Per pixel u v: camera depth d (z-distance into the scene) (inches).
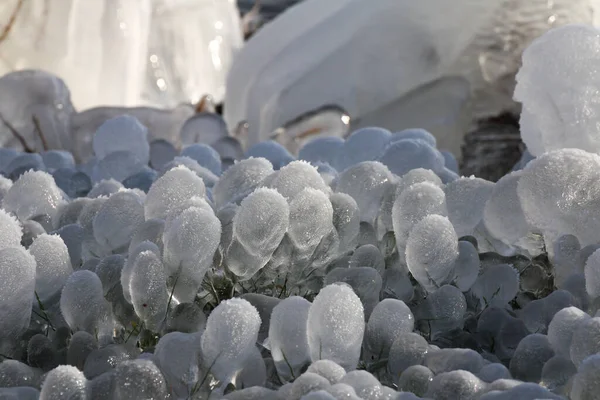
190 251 56.5
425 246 58.3
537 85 67.4
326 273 59.8
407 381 54.4
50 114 113.1
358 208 61.2
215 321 53.8
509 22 132.9
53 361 56.6
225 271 58.5
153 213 60.7
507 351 57.9
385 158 69.3
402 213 59.9
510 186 60.4
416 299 59.7
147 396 52.9
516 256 61.0
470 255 59.4
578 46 66.4
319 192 58.5
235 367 54.1
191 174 61.1
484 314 58.5
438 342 58.2
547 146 67.5
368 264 59.9
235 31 307.0
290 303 54.9
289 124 133.5
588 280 57.3
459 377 53.0
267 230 57.3
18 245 57.8
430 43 133.5
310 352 54.4
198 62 291.4
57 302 58.2
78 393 52.9
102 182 68.1
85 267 59.8
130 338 57.1
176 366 54.0
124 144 82.2
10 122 112.2
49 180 65.1
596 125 66.0
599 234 59.4
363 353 56.5
